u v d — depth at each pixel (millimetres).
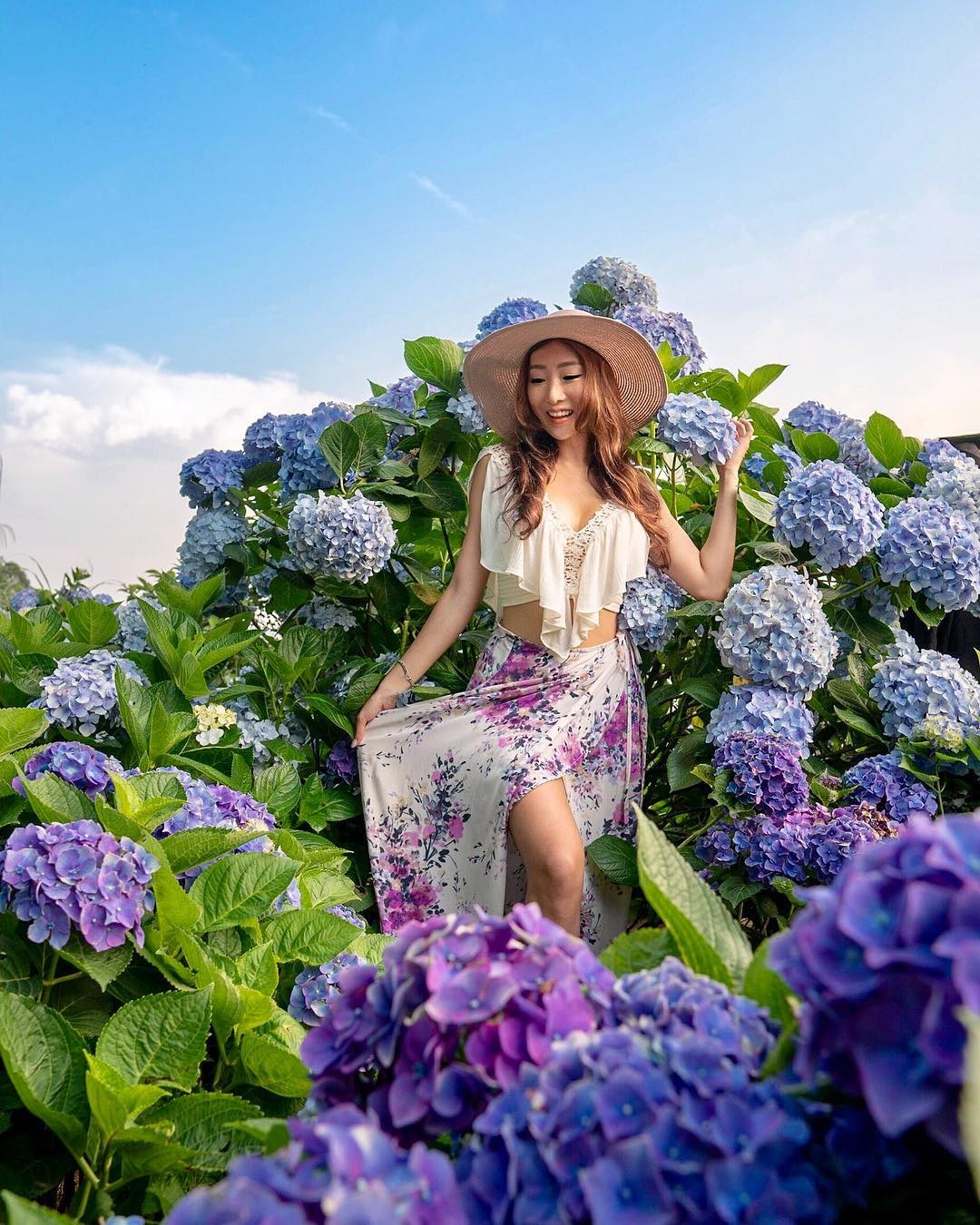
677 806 3336
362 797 2760
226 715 2518
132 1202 1193
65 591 4539
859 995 602
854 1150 666
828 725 3352
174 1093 1267
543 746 2615
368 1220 565
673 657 3398
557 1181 652
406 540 3662
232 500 3516
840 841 2336
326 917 1585
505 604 2887
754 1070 736
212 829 1512
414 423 3387
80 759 1689
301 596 3580
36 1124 1374
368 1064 827
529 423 2969
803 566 3109
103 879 1332
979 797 2783
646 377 3000
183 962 1479
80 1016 1427
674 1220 609
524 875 2705
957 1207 686
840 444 3707
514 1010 764
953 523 3012
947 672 2893
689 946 908
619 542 2775
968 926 570
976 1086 555
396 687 2844
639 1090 656
